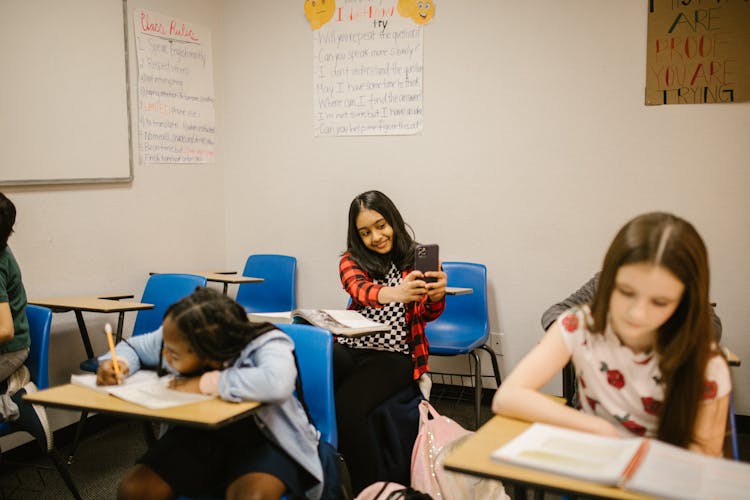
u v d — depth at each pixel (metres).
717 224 3.14
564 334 1.32
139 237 3.47
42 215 2.90
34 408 2.09
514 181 3.47
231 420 1.27
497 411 1.27
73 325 3.06
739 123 3.07
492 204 3.52
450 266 3.38
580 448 1.05
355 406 2.05
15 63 2.73
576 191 3.36
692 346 1.15
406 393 2.21
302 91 3.88
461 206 3.58
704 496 0.88
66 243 3.03
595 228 3.34
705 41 3.09
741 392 3.15
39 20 2.83
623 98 3.25
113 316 3.30
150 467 1.46
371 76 3.71
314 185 3.90
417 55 3.60
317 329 1.81
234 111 4.07
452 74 3.54
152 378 1.54
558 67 3.35
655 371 1.23
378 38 3.67
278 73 3.93
